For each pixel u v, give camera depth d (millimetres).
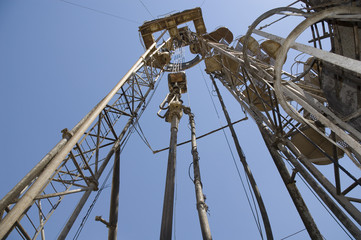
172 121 10344
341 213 5457
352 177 4574
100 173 8164
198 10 16875
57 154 5895
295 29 3953
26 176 5484
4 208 5008
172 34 17656
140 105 12258
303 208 6406
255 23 5930
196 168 7633
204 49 15547
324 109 5270
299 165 6723
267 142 8156
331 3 4723
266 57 11133
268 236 6148
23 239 5562
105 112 9656
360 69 2926
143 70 13625
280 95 4777
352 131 4676
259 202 6871
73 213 6555
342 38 5160
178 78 14188
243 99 11125
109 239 7602
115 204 8273
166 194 6555
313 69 8570
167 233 5551
